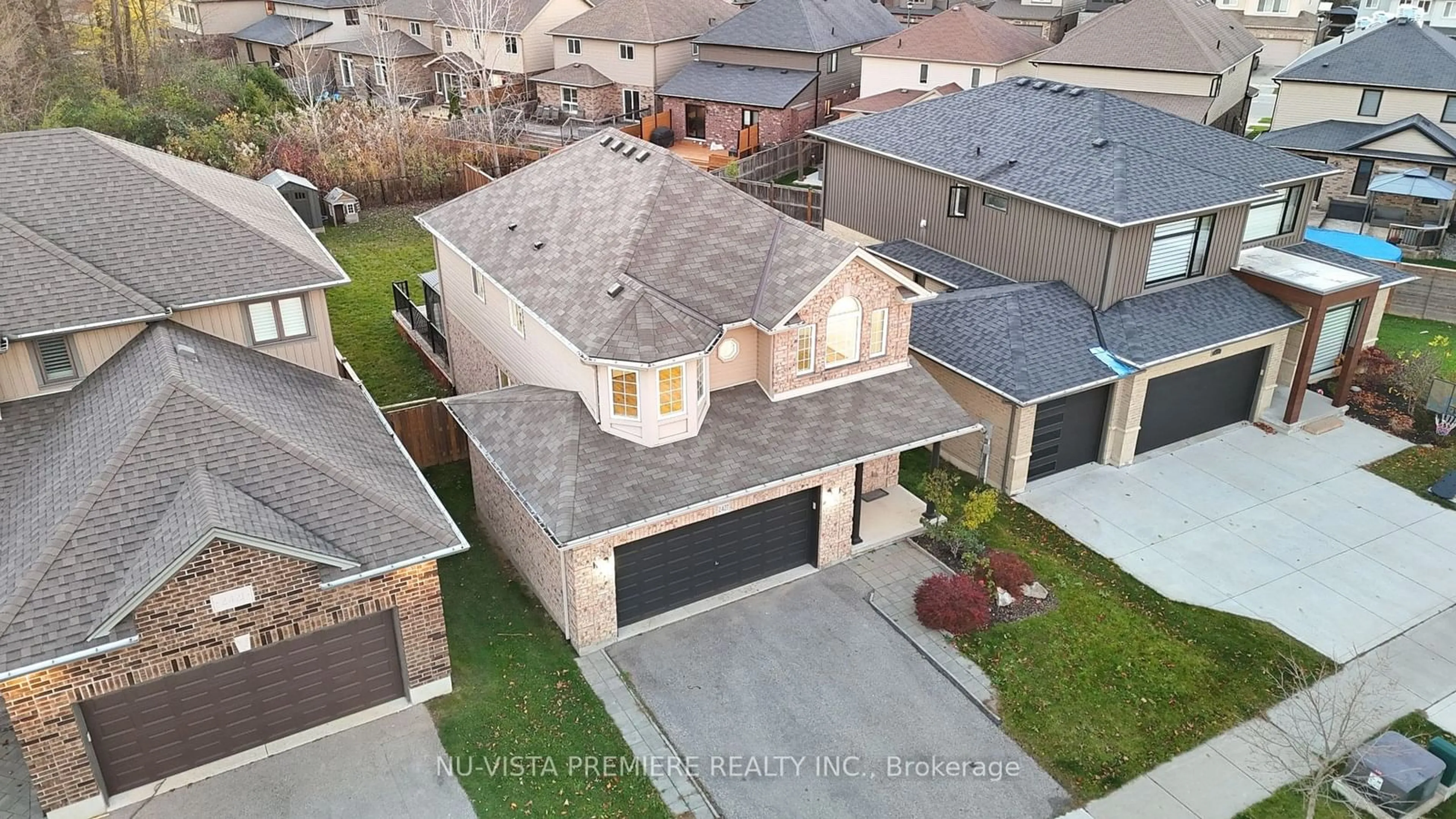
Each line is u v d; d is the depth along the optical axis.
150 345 18.61
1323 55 47.84
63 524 15.03
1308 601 21.12
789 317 19.61
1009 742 17.41
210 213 20.84
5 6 46.03
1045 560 22.19
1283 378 29.48
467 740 17.08
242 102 48.56
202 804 15.72
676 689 18.34
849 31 54.56
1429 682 18.94
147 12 58.41
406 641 17.14
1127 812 16.12
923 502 24.08
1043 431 24.70
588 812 15.90
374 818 15.63
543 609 20.33
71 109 44.16
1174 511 24.17
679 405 19.59
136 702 15.30
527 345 22.61
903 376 22.59
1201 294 27.14
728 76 52.53
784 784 16.50
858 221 33.91
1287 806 16.28
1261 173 28.03
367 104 50.62
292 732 17.03
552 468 18.98
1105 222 24.73
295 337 21.14
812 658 19.19
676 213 21.86
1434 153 43.12
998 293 26.27
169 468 16.03
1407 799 16.00
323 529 16.11
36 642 13.94
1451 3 72.12
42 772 14.73
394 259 37.91
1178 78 47.50
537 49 59.03
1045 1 69.56
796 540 21.47
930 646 19.48
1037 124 29.97
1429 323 35.09
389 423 24.00
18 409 18.48
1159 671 19.06
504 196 25.92
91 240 19.53
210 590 14.95
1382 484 25.52
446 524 17.41
